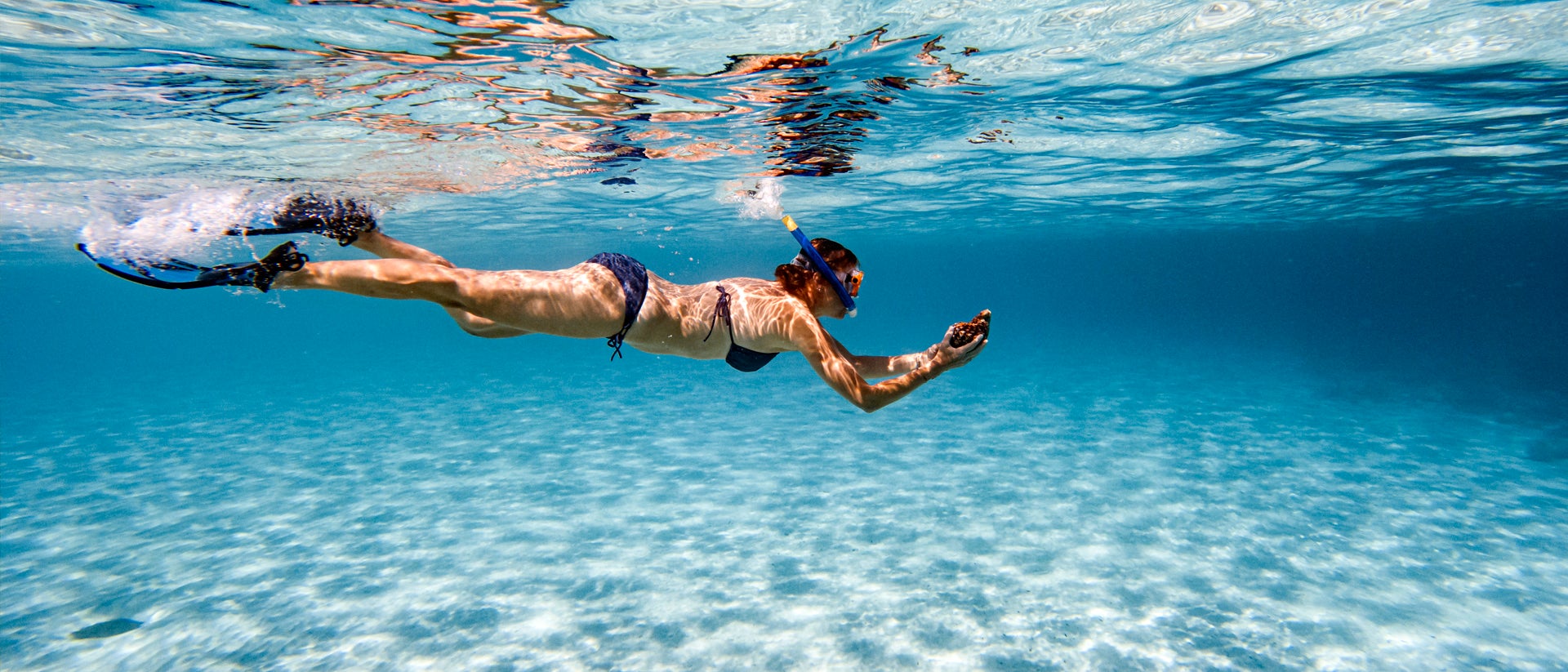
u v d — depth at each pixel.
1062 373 17.58
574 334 1.95
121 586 4.78
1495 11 3.67
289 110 4.67
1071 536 5.53
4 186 7.06
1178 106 5.66
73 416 13.49
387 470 8.20
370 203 8.73
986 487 7.01
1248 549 5.23
